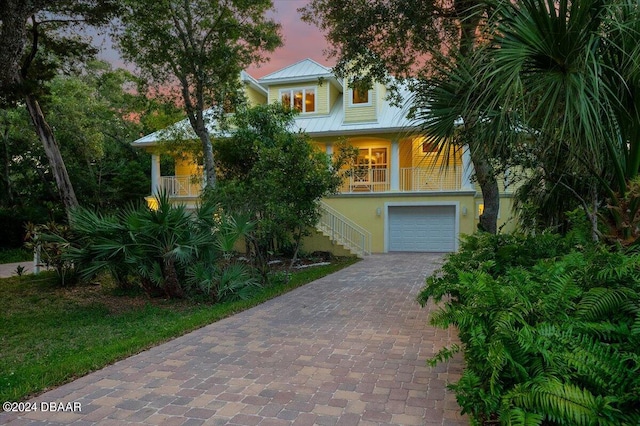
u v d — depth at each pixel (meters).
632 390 2.15
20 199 19.98
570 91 3.27
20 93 9.55
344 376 3.75
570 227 6.31
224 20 11.13
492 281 3.09
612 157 3.86
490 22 3.68
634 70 3.43
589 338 2.55
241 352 4.46
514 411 2.16
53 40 10.38
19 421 2.97
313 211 9.70
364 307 6.61
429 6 7.23
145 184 21.23
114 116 23.03
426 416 2.98
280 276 9.70
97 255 7.38
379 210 16.16
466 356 2.84
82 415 3.05
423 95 4.83
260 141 12.75
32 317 6.60
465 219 15.38
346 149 10.24
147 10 10.34
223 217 8.17
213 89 12.11
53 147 10.41
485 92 3.64
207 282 7.31
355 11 7.90
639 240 3.76
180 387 3.55
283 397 3.32
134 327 5.84
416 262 12.66
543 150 4.51
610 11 3.27
